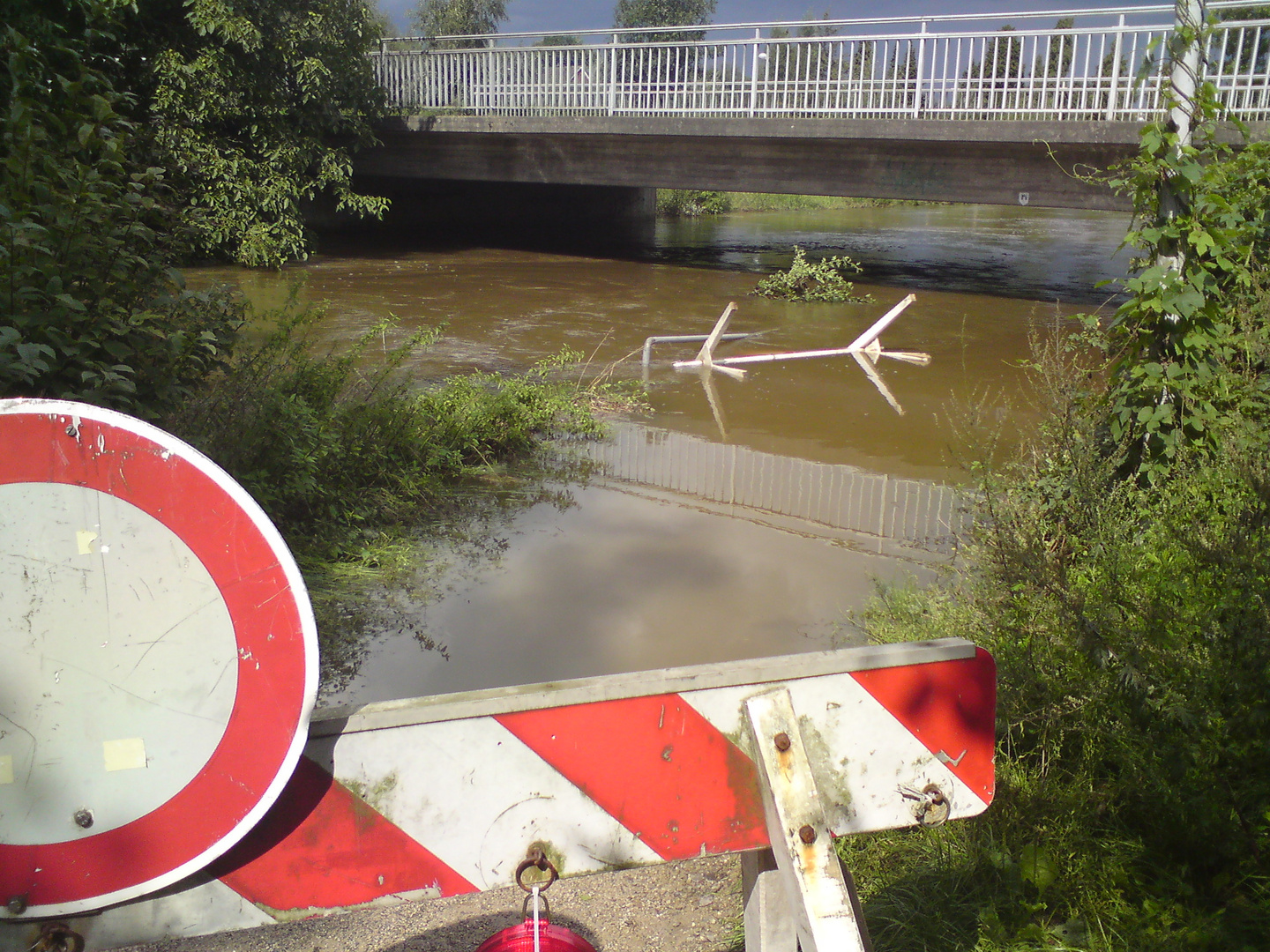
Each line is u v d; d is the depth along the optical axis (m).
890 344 13.11
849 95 18.33
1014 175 16.91
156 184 5.00
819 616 4.95
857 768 1.66
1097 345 5.29
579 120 20.03
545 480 7.29
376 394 7.90
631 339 13.01
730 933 2.67
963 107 17.17
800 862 1.50
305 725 1.38
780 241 27.81
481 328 13.41
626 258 22.86
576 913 2.76
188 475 1.32
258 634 1.36
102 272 4.47
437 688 4.21
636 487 7.14
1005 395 10.13
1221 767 2.83
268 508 5.60
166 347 4.69
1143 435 4.86
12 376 3.62
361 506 6.27
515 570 5.56
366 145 20.95
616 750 1.56
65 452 1.29
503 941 1.74
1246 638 2.91
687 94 20.33
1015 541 4.18
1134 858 2.75
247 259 18.14
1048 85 17.58
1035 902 2.66
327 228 24.52
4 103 4.77
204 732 1.37
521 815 1.55
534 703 1.52
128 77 16.89
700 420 9.08
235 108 17.92
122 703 1.34
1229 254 4.98
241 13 17.42
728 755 1.60
